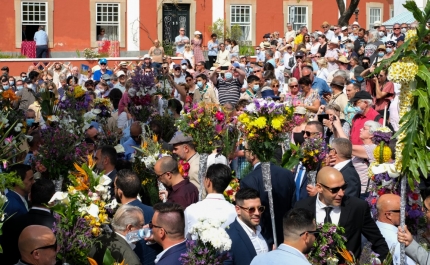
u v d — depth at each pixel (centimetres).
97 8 3347
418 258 673
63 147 922
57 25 3294
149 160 965
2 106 1188
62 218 657
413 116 664
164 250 667
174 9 3428
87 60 2928
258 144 808
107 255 636
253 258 654
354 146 1005
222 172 784
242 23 3484
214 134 919
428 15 662
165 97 1295
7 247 731
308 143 853
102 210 668
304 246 634
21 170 824
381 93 1367
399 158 681
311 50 2533
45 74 2441
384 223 771
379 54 1948
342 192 743
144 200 981
